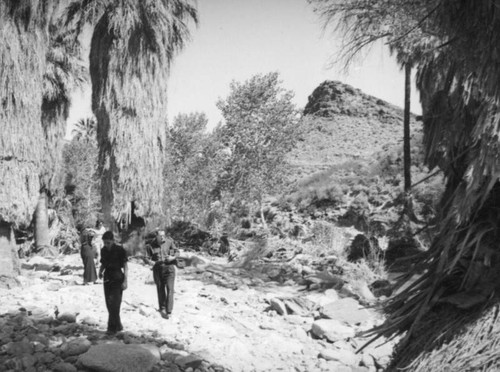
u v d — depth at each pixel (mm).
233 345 7516
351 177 36031
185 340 7566
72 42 19516
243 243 23281
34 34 10898
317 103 153625
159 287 8961
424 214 23969
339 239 20125
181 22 17281
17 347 6102
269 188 34719
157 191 16562
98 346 6070
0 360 5789
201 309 9750
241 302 11008
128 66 16078
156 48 16344
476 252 3270
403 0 5227
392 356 3580
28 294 9289
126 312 8773
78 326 7363
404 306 3740
